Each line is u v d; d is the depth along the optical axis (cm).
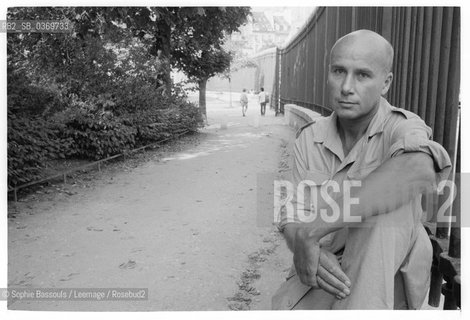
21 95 803
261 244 496
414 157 130
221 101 3712
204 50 1825
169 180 863
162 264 448
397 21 336
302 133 168
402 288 153
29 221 601
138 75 1245
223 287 391
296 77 1748
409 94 302
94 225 582
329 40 937
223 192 751
